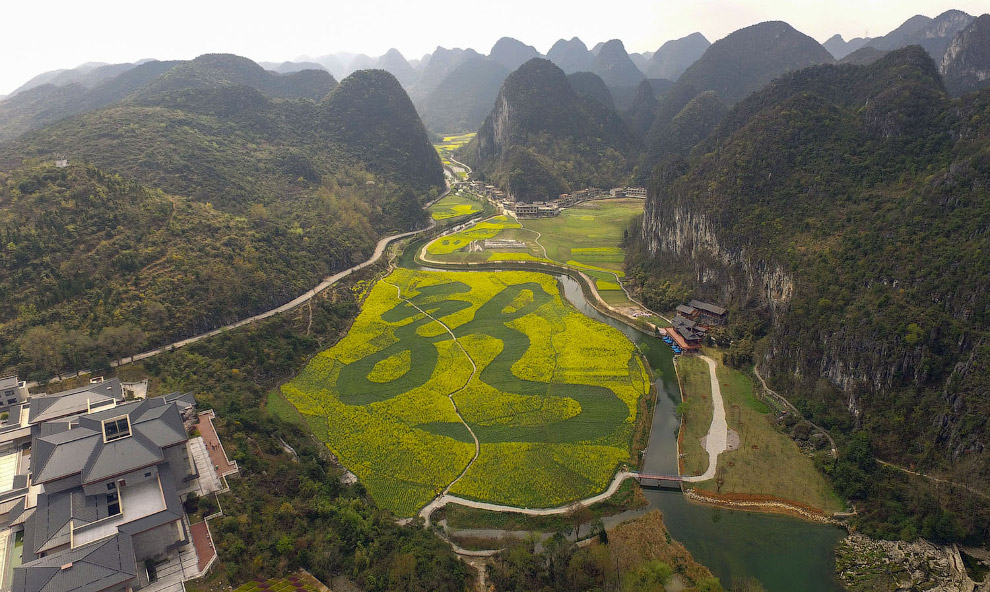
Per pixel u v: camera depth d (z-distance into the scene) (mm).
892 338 89938
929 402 83375
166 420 72062
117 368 102875
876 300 97375
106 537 57594
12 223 121500
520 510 79312
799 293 112750
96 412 72625
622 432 97688
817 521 77562
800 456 90562
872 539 73688
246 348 120812
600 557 68312
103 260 122438
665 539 73812
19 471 72375
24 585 51250
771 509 79625
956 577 66250
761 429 98312
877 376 90438
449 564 66688
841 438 90312
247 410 97750
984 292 85062
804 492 82562
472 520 77625
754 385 113125
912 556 69750
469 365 123625
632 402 107188
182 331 118938
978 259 88750
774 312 124375
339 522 72812
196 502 70688
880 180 126875
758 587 65812
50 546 57250
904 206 110375
